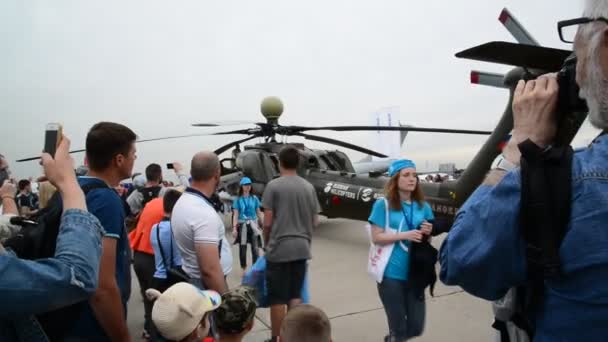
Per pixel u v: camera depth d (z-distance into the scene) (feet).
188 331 6.09
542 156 3.12
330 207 28.76
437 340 12.26
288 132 31.32
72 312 5.56
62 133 4.76
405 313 9.80
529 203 3.08
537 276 3.22
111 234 6.02
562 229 2.99
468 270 3.47
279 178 11.51
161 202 13.09
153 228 10.25
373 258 10.02
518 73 8.82
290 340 6.46
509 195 3.26
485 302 15.21
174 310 6.01
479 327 13.09
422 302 9.85
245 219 21.31
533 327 3.36
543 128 3.42
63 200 4.41
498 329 4.49
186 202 8.81
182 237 8.71
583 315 2.90
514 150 3.57
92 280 4.01
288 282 11.32
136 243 12.87
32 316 4.51
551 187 3.04
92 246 4.17
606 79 2.92
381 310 14.80
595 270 2.83
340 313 14.73
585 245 2.86
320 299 16.29
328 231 32.73
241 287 7.16
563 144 3.46
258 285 11.50
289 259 11.06
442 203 19.77
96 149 6.74
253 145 34.86
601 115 2.98
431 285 9.80
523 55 4.04
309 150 32.71
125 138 6.90
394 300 9.68
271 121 32.91
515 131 3.64
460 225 3.62
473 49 3.96
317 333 6.45
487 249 3.30
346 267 21.08
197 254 8.48
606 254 2.79
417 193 10.18
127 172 7.09
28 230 5.36
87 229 4.23
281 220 11.16
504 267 3.30
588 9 3.03
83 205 4.43
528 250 3.13
